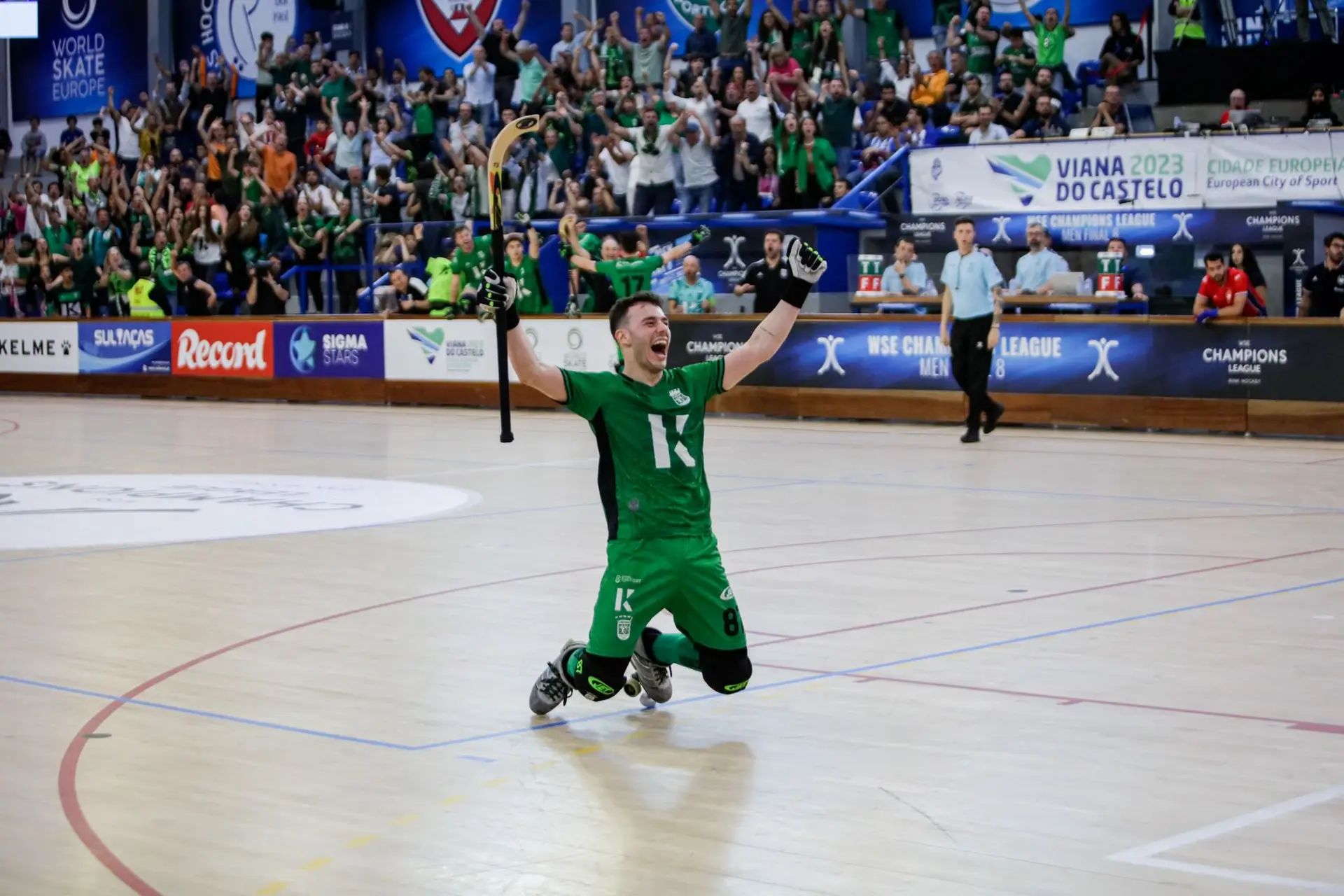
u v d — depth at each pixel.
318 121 27.89
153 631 7.52
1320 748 5.25
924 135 21.55
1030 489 12.72
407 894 4.01
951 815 4.59
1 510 12.05
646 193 22.61
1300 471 13.82
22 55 34.22
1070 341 18.05
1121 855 4.22
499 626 7.54
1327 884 3.98
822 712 5.81
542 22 27.95
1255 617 7.50
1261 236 19.11
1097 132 20.17
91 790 4.94
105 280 27.67
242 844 4.42
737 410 20.23
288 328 24.08
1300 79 19.78
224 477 14.28
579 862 4.23
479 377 22.31
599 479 5.47
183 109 30.14
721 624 5.43
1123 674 6.34
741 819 4.59
